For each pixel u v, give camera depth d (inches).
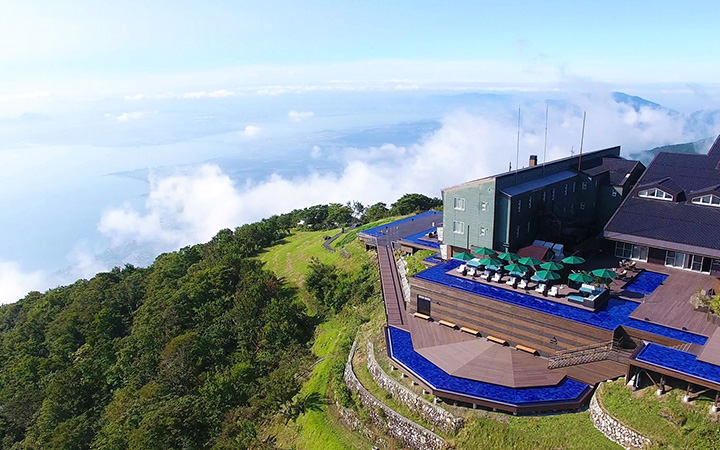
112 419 1756.9
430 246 2022.6
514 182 1731.1
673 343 1117.1
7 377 2532.0
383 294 1820.9
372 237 2436.0
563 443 1002.1
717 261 1515.7
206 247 3868.1
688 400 956.6
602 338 1175.0
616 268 1620.3
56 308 3513.8
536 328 1301.7
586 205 2054.6
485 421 1087.0
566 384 1170.0
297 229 4232.3
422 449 1146.7
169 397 1744.6
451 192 1788.9
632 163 2071.9
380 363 1386.6
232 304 2518.5
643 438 930.7
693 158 1895.9
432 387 1165.7
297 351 1907.0
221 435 1497.3
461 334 1464.1
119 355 2395.4
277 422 1513.3
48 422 1959.9
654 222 1668.3
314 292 2294.5
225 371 1850.4
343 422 1359.5
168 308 2474.2
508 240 1659.7
